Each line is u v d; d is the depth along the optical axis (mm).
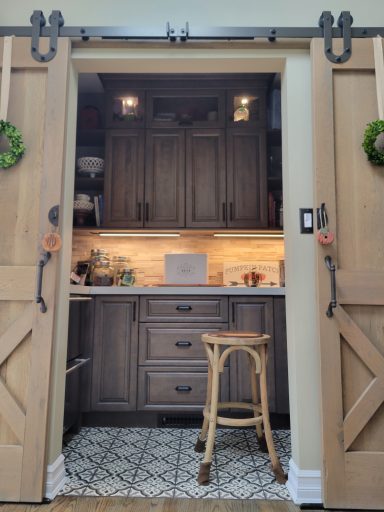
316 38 1791
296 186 1794
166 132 3199
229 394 2549
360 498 1558
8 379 1650
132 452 2139
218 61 1866
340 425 1593
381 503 1556
